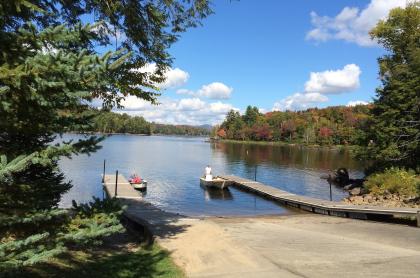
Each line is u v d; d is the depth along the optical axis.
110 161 53.44
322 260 8.88
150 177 37.97
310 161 58.66
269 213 21.48
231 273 7.84
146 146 97.12
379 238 12.38
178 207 23.84
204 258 8.84
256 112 149.38
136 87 9.78
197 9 9.55
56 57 4.25
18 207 5.05
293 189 31.80
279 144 117.94
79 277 6.94
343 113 123.62
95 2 7.93
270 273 7.84
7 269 4.16
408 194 22.03
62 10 7.81
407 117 27.00
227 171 44.56
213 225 12.49
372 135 27.98
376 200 22.08
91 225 5.16
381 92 28.06
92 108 7.37
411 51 29.59
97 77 4.76
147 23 9.14
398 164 27.58
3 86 4.29
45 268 6.90
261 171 44.59
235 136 145.25
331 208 19.48
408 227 14.70
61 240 4.77
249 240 11.16
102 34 8.60
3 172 4.02
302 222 16.64
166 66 10.09
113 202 5.79
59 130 5.29
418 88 26.30
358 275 7.75
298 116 134.00
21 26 4.93
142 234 12.59
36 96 4.34
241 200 26.16
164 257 8.93
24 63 4.30
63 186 6.80
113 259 8.66
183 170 44.69
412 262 8.81
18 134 5.27
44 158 4.80
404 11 34.06
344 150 89.06
